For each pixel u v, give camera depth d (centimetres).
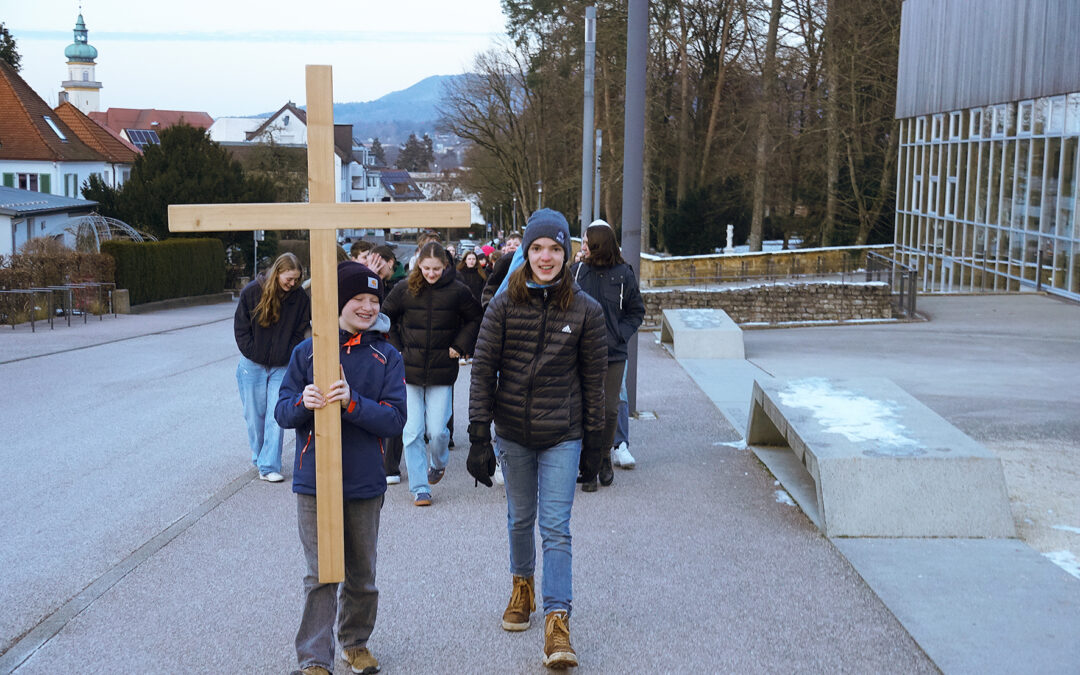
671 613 514
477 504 731
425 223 394
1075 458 846
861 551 598
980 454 643
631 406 1073
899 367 1475
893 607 511
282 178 6731
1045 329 1964
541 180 5388
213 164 4478
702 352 1585
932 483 633
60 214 4212
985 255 2997
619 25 4884
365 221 394
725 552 608
